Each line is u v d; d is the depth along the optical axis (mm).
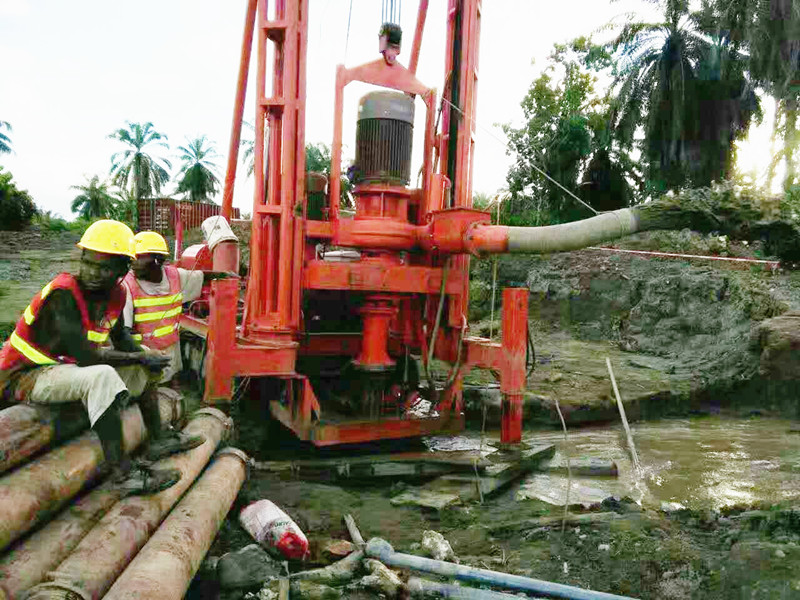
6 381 3715
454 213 6219
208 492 4305
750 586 3756
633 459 7094
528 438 8367
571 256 18031
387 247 6719
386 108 6660
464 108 7336
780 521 4832
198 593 3801
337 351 7734
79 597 2738
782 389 10516
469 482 5945
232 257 7949
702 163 31688
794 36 29531
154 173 73562
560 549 4516
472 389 9148
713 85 31547
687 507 5617
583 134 31250
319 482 6055
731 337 12828
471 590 3758
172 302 5801
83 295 3738
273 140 6715
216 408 5992
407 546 4586
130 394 4137
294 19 6445
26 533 3248
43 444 3570
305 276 6438
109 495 3811
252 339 6602
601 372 11391
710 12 31312
